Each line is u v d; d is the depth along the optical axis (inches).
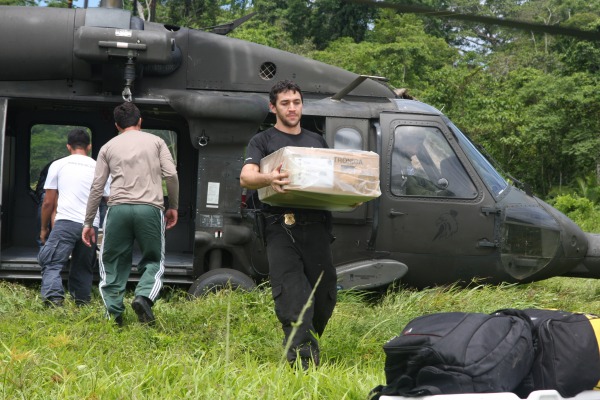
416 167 367.2
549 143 1262.3
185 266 365.7
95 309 287.7
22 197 410.0
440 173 368.2
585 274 393.7
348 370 208.2
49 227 347.6
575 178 1237.7
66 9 363.3
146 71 366.3
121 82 358.9
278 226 224.2
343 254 362.6
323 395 183.8
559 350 164.4
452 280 369.4
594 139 1219.9
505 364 159.8
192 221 426.9
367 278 359.6
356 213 361.1
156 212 281.3
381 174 364.5
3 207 396.8
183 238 427.2
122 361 213.3
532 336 167.9
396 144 368.8
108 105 371.6
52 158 412.5
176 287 372.8
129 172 280.7
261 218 227.9
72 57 357.1
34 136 411.2
